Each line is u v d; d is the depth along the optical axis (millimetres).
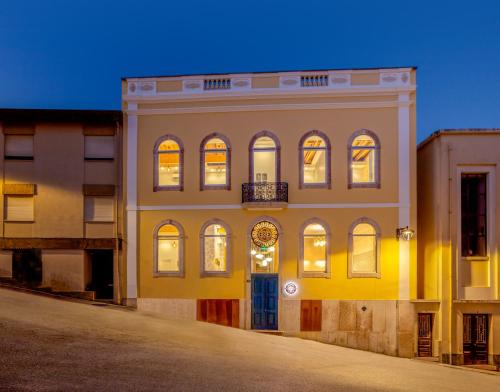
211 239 14617
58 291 14016
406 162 14172
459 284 13430
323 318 13977
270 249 14438
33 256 14578
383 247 14055
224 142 14711
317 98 14500
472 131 13586
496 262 13422
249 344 10570
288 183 14438
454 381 9047
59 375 5805
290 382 6676
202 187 14656
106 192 14828
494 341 13273
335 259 14141
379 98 14352
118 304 14477
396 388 7223
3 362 6129
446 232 13508
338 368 8859
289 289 14148
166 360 7262
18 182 14773
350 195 14258
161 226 14734
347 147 14352
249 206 14148
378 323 13844
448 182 13609
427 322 13844
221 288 14391
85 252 14836
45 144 14891
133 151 14859
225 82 14820
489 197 13625
